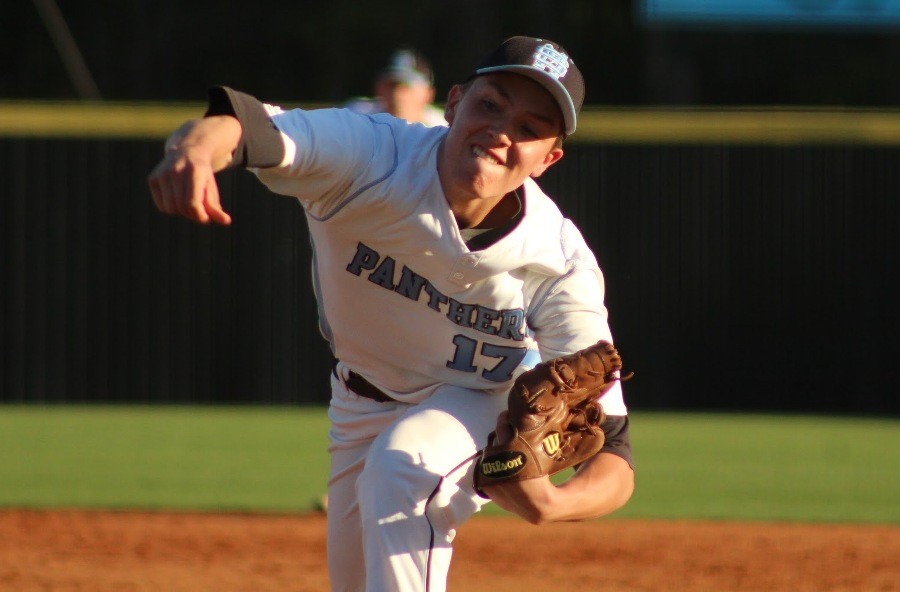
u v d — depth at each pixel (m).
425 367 11.10
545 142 9.85
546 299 10.75
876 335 44.25
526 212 10.34
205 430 36.66
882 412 44.22
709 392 44.81
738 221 44.59
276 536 21.47
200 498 25.23
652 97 80.12
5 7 75.06
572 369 9.94
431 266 10.30
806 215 44.41
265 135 8.94
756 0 52.50
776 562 19.81
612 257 44.84
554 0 80.50
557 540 21.44
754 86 80.06
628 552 20.48
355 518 12.16
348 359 11.65
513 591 17.55
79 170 43.91
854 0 52.31
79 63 60.84
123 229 44.00
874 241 44.25
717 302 44.66
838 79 79.06
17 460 30.28
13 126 43.66
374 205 10.00
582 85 9.99
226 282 44.31
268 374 44.34
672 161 44.69
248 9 78.25
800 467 30.39
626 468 10.37
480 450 10.48
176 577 18.23
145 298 44.09
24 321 43.84
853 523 23.34
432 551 10.07
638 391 44.97
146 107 45.25
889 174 44.09
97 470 28.84
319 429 37.09
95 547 20.38
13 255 43.78
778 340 44.59
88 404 43.94
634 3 80.19
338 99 78.00
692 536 21.92
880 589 18.00
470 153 9.77
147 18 77.44
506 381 11.06
